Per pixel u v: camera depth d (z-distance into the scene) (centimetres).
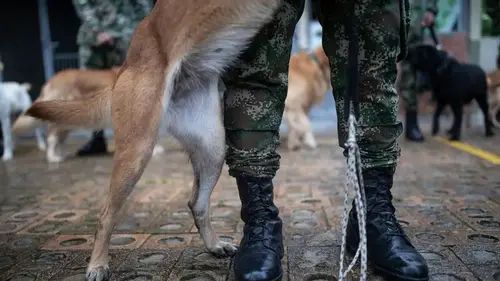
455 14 706
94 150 527
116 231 220
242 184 161
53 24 798
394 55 157
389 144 160
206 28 151
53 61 808
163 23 164
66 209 272
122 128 163
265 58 155
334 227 214
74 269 174
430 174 340
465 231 202
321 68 538
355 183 128
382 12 152
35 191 328
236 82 159
